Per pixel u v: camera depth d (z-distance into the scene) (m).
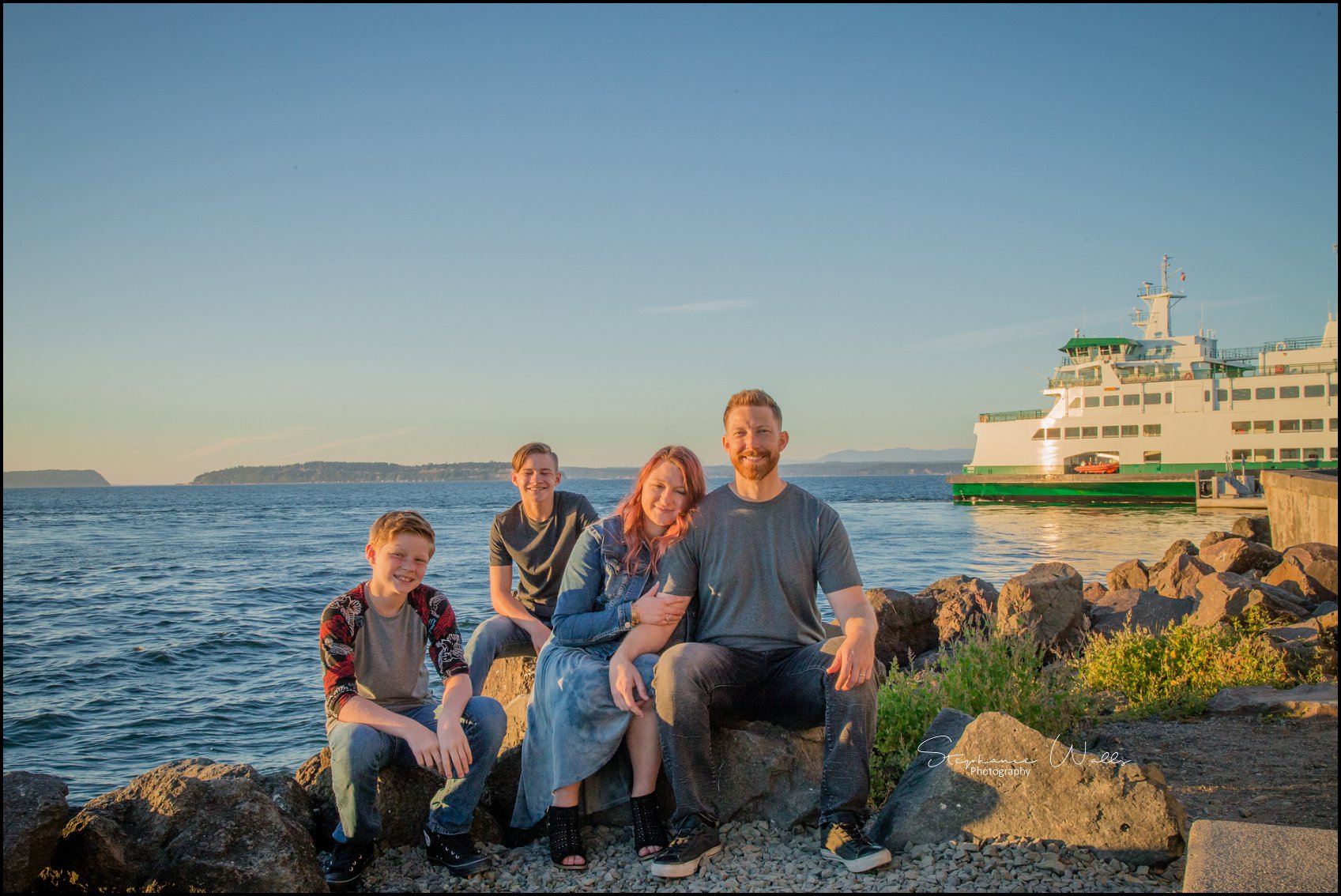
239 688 11.80
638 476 4.13
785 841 3.70
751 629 3.99
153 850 3.18
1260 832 3.11
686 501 4.06
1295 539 16.53
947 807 3.62
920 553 31.12
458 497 143.62
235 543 40.88
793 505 4.04
